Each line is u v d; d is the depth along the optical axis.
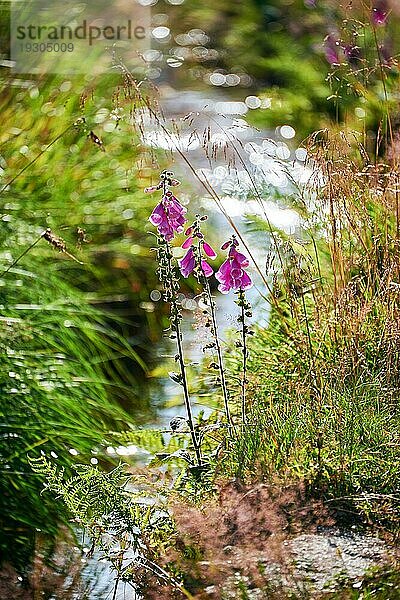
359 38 11.79
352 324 7.16
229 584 5.91
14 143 9.48
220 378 7.11
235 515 6.14
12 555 6.28
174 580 5.96
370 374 6.89
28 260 8.23
